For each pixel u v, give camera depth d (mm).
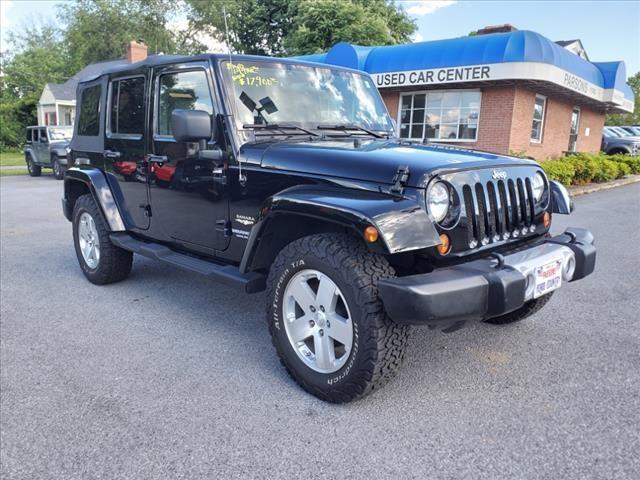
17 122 38875
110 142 4664
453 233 2723
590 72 17344
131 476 2314
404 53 15414
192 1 39531
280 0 30609
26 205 11266
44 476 2322
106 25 42000
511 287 2557
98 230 4863
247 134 3424
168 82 3910
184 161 3783
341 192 2777
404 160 2762
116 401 2949
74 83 38656
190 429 2666
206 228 3715
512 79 13578
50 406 2902
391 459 2400
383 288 2504
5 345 3736
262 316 4312
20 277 5484
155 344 3736
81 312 4398
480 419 2717
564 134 19047
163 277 5426
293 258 2922
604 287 5023
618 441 2508
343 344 2783
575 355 3480
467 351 3545
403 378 3166
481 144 15391
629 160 18906
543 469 2312
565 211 3494
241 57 3592
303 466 2363
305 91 3838
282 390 3061
